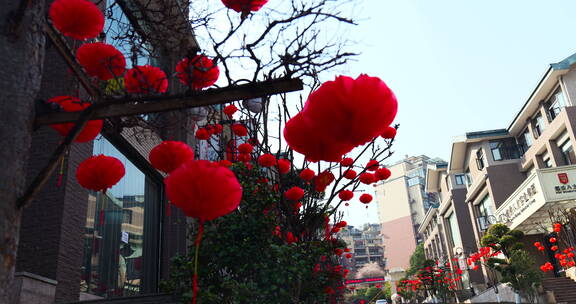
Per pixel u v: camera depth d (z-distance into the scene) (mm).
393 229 91500
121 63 2758
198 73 2633
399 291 47062
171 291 6160
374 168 4570
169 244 10531
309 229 5777
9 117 1797
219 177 1782
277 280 5387
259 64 2170
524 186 22797
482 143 31141
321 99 1583
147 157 9836
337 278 6574
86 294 7102
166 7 4340
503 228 21859
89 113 1975
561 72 22672
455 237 39219
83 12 2576
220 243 5801
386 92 1601
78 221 6492
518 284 19703
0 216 1672
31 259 5844
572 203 20984
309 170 4227
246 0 2414
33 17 1996
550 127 24125
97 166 2686
